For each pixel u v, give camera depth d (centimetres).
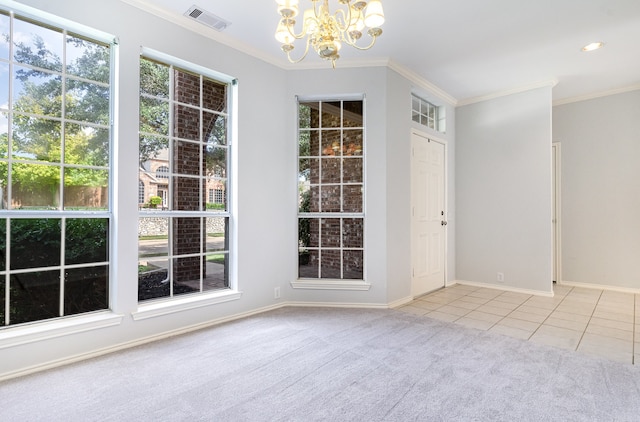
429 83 435
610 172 458
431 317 338
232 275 335
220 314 318
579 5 268
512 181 457
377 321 323
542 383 206
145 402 185
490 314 349
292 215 377
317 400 187
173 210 297
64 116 241
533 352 253
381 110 370
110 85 261
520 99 450
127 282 262
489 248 478
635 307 376
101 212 257
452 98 491
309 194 387
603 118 463
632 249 443
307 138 389
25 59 226
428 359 240
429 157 459
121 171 259
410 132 412
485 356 245
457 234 509
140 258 277
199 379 210
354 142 382
